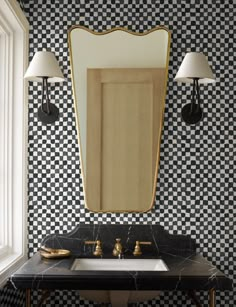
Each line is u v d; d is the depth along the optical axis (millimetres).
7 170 3010
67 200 3119
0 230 2998
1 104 3020
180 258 2859
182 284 2365
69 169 3129
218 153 3123
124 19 3150
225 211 3111
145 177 3096
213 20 3150
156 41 3129
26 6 3152
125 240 3072
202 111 3133
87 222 3109
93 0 3156
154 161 3096
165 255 2977
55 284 2359
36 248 3113
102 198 3092
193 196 3113
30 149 3137
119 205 3090
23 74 3045
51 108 3137
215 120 3131
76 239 3068
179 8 3156
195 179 3119
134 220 3105
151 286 2367
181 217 3109
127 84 3121
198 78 2949
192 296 2814
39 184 3125
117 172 3102
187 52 3148
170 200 3115
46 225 3113
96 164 3104
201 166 3123
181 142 3129
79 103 3121
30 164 3133
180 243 3082
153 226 3084
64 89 3148
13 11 2725
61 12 3154
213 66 3143
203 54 3031
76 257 2883
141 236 3078
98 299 2789
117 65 3125
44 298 2795
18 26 2971
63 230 3113
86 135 3111
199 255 2971
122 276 2373
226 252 3104
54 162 3129
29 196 3125
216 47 3143
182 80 3045
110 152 3109
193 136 3129
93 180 3100
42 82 3045
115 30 3131
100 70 3123
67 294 3104
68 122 3141
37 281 2354
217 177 3121
